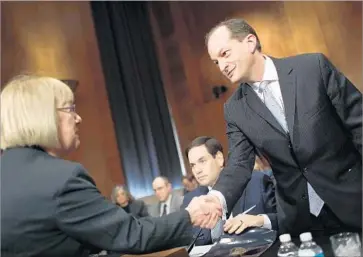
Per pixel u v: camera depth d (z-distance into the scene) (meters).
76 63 7.43
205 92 7.88
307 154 1.40
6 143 1.19
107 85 7.68
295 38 6.88
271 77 1.45
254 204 1.97
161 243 1.18
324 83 1.40
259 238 1.52
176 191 5.44
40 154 1.16
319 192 1.43
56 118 1.18
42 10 7.23
